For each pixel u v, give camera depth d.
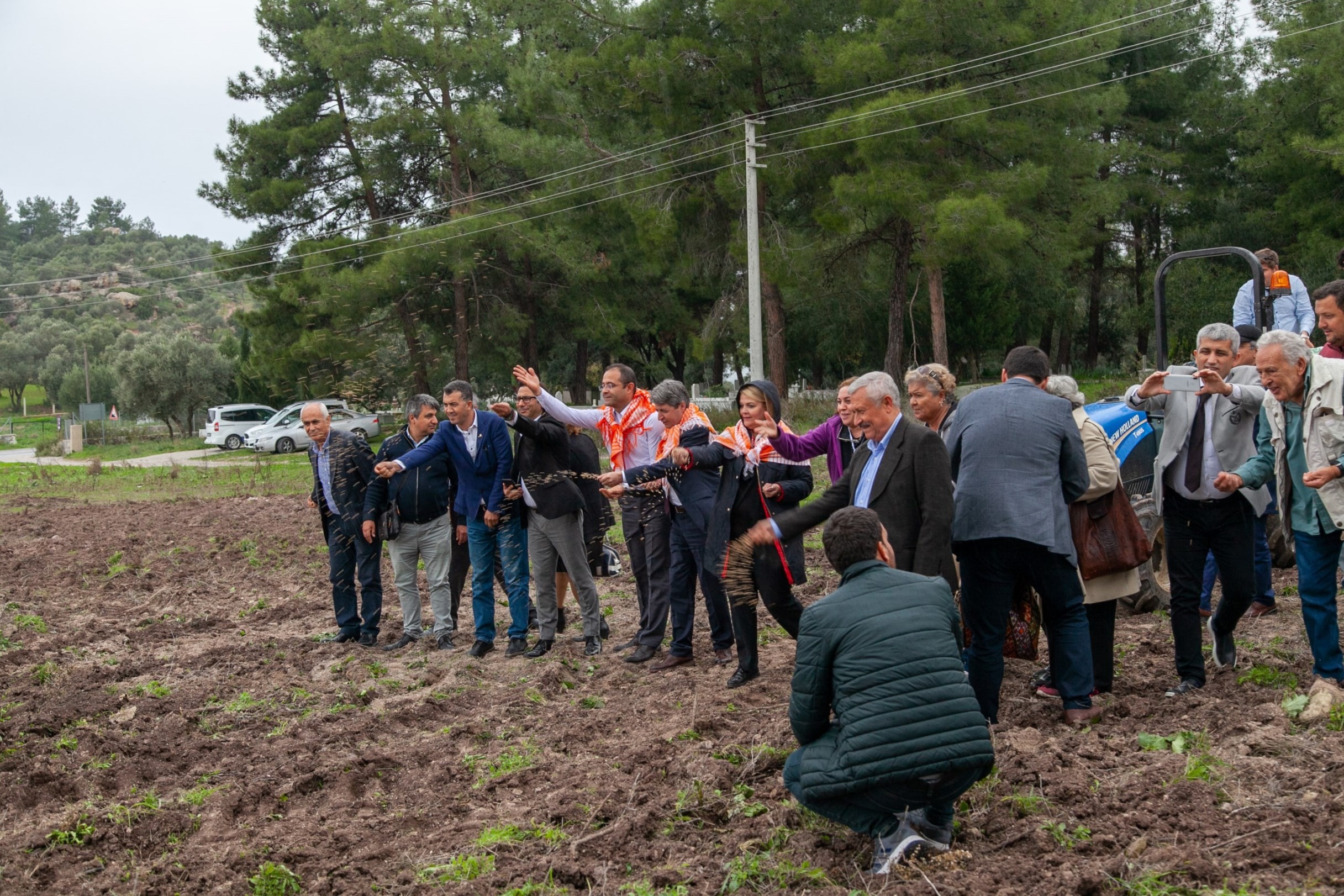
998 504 5.00
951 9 22.42
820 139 22.77
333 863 4.56
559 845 4.49
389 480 8.08
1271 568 7.15
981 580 5.13
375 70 32.91
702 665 7.15
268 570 11.86
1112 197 26.38
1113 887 3.70
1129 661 6.39
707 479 6.85
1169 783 4.39
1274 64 29.50
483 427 7.61
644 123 27.98
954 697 3.81
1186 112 34.53
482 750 5.84
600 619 7.75
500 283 34.59
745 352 33.56
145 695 7.08
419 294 33.34
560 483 7.42
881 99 22.09
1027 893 3.71
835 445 6.58
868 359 35.69
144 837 4.89
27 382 111.25
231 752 6.01
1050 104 23.70
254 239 35.47
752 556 5.99
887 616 3.90
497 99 33.59
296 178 34.41
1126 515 5.62
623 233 30.75
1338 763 4.37
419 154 34.56
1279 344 5.13
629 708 6.34
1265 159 29.12
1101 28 23.94
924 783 3.81
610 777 5.14
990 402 5.22
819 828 4.38
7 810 5.32
